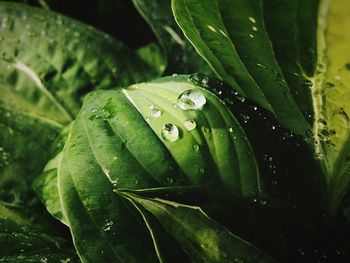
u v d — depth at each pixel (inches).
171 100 7.3
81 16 11.6
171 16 9.7
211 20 6.4
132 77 9.8
